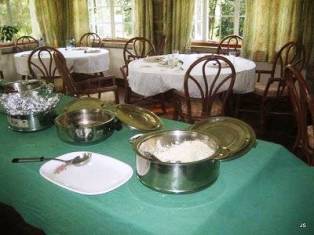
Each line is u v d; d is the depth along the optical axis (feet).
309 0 10.76
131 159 3.44
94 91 10.10
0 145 3.86
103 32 18.24
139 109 4.58
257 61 12.39
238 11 13.37
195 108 8.21
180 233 2.28
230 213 2.64
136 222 2.41
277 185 3.11
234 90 8.77
